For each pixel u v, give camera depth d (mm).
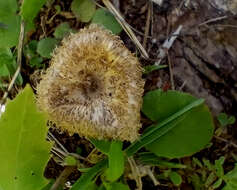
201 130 195
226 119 203
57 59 185
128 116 178
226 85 203
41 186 145
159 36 208
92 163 214
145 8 209
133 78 179
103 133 182
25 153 139
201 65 204
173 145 197
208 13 201
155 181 208
